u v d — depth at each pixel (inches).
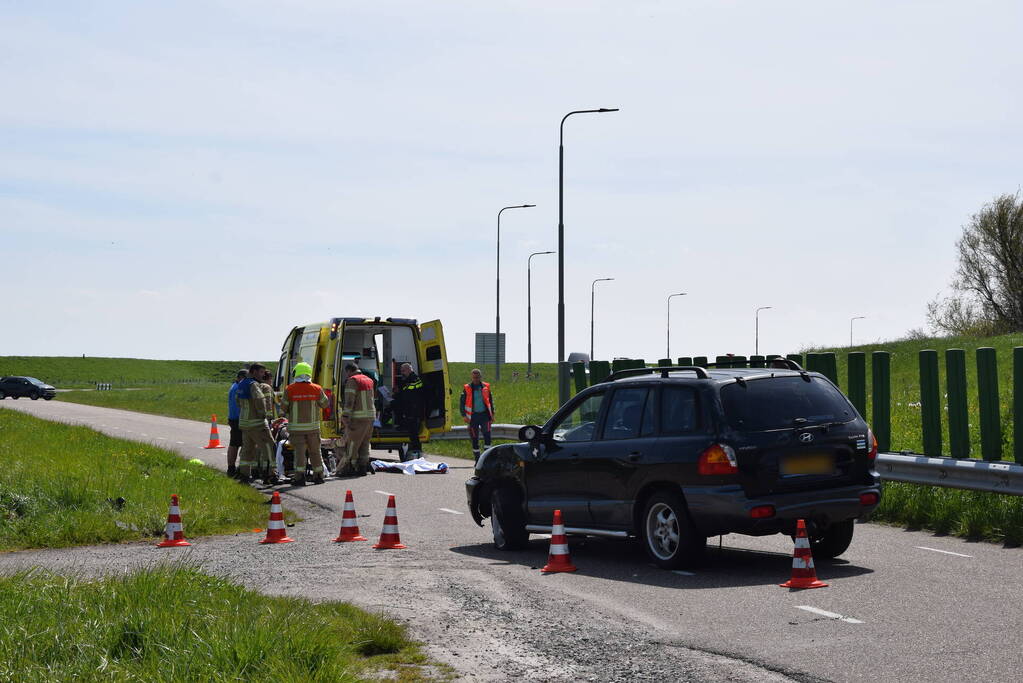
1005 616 341.7
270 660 265.6
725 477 427.5
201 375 6338.6
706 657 297.6
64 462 835.4
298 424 868.0
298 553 515.8
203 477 816.3
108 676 257.0
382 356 1089.4
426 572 453.1
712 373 458.9
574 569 453.4
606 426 484.7
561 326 1175.6
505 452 529.0
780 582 412.5
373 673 285.4
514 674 284.4
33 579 376.8
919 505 572.7
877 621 338.0
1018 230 2534.5
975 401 1064.2
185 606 324.5
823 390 457.7
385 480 890.1
